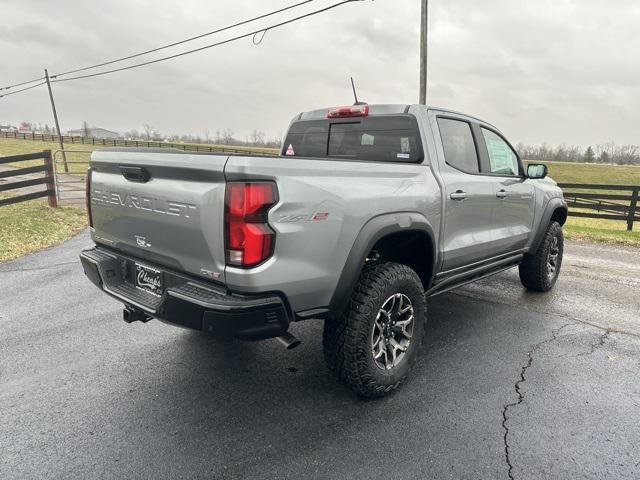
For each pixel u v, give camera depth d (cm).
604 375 325
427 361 344
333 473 221
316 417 269
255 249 218
